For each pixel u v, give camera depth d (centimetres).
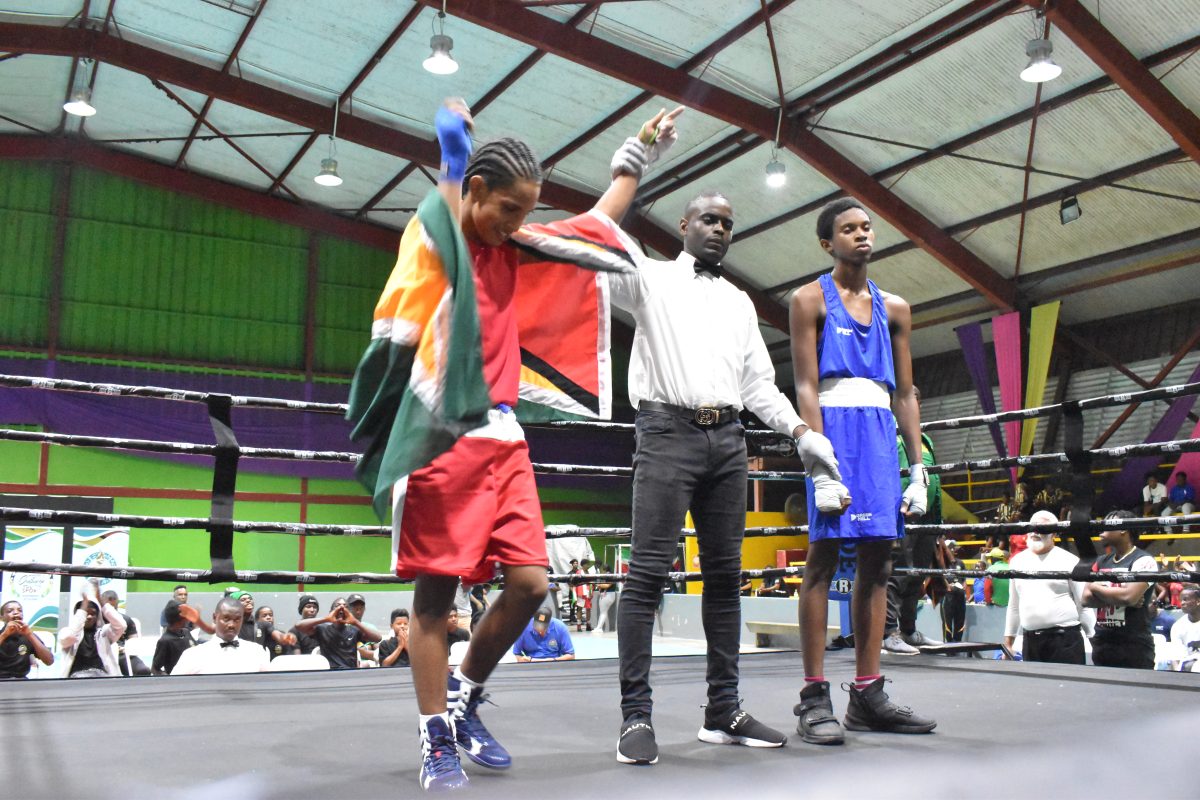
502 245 185
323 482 1625
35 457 1442
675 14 1023
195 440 1539
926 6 955
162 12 1146
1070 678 322
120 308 1545
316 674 340
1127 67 920
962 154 1157
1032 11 920
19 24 1123
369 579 323
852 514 230
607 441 1816
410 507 169
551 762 187
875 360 242
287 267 1662
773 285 1574
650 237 1502
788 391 1811
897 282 1478
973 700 268
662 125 217
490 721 240
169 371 1560
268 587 1496
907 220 1259
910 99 1097
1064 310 1420
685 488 212
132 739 212
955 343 1605
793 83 1115
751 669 364
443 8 969
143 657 827
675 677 336
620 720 242
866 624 232
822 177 1272
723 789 90
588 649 1115
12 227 1496
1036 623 508
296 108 1266
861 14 984
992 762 99
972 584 908
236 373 1602
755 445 403
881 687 229
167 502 1513
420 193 1562
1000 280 1341
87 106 1151
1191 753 104
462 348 156
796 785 91
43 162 1525
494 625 181
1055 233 1245
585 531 355
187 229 1602
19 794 153
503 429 180
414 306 166
